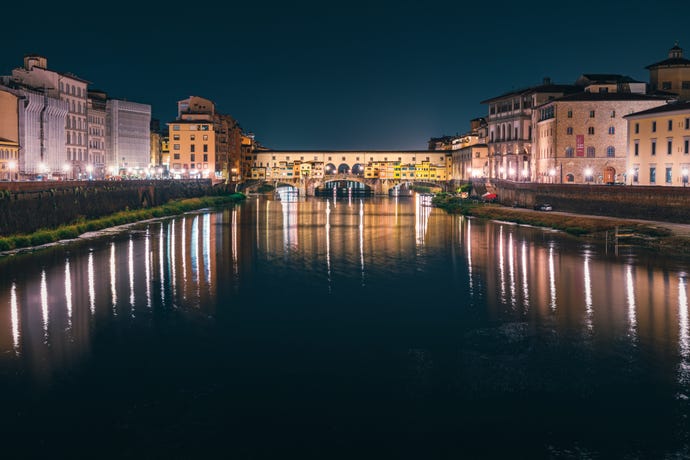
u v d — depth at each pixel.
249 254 89.94
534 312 56.62
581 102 148.25
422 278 72.12
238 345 47.94
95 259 81.56
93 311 56.84
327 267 79.56
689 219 93.50
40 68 157.12
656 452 32.44
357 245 100.38
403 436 34.16
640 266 75.38
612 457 32.09
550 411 36.62
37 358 44.81
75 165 174.38
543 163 161.12
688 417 35.78
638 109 147.25
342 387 40.12
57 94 161.00
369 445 33.34
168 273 74.19
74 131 173.88
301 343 48.41
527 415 36.22
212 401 38.03
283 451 32.72
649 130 115.62
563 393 38.84
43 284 66.75
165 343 48.31
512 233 112.00
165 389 39.66
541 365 43.38
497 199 171.50
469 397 38.53
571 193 126.19
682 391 38.97
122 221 123.75
